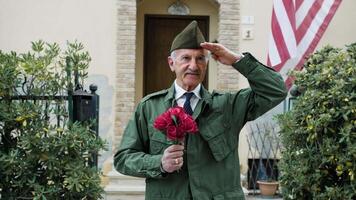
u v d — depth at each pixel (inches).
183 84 104.8
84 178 142.3
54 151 142.9
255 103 104.0
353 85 164.9
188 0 327.6
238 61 100.8
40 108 146.7
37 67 147.1
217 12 326.6
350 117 161.8
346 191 160.6
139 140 107.0
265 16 304.8
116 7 298.0
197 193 99.7
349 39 305.9
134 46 298.4
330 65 173.3
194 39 102.1
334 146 161.5
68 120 150.4
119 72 296.8
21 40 293.3
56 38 295.0
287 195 180.7
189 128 93.1
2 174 143.3
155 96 108.0
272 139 295.0
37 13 294.2
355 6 306.5
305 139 176.9
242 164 297.7
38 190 140.0
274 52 248.8
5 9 292.8
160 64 331.9
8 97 148.4
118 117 295.9
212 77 319.6
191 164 100.8
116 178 269.0
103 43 296.8
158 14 327.0
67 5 295.6
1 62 149.6
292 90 191.2
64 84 151.2
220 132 102.7
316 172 167.5
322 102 168.2
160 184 101.7
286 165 180.2
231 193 102.3
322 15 259.1
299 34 257.4
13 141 148.3
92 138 149.0
